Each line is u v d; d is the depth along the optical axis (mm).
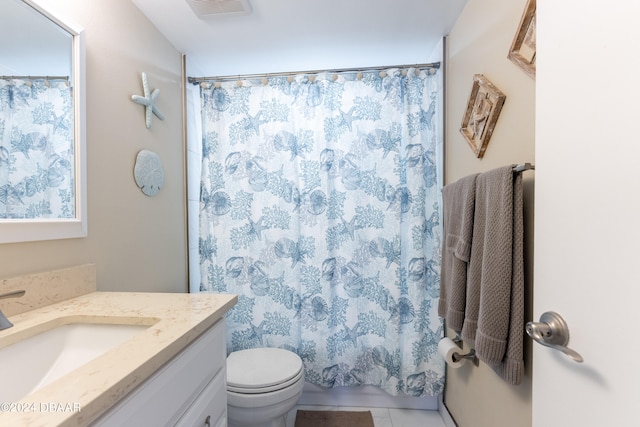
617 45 465
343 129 1720
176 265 1616
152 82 1408
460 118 1434
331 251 1709
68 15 940
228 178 1759
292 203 1713
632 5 443
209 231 1750
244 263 1742
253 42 1590
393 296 1653
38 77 848
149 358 534
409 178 1667
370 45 1643
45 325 722
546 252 630
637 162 435
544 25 633
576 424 542
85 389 439
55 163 891
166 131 1531
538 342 614
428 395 1651
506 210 880
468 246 1103
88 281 977
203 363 777
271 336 1717
